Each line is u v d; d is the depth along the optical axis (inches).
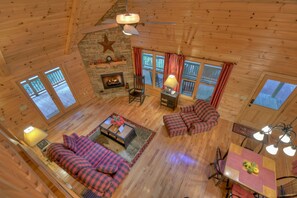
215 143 158.4
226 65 152.9
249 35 129.8
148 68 228.7
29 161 66.8
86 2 135.1
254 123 171.8
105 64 204.8
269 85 152.5
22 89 154.3
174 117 174.4
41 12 117.1
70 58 188.2
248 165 105.6
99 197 115.4
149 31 180.7
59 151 112.8
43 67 165.3
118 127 156.0
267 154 147.6
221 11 130.2
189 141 161.5
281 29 115.4
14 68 143.9
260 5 114.0
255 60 138.0
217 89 171.0
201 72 177.0
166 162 141.3
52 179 61.3
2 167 19.2
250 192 100.7
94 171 104.9
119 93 234.1
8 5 97.0
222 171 113.1
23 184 22.4
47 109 203.8
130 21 91.4
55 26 139.4
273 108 153.0
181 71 185.3
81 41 189.0
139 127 181.3
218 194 117.6
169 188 122.0
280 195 96.1
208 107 166.7
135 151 152.6
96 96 235.1
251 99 159.0
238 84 158.2
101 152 133.8
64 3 122.7
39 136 129.2
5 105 145.5
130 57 215.8
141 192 119.8
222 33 140.9
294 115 144.2
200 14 140.7
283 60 125.6
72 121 192.5
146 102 223.1
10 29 113.3
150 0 154.9
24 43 133.1
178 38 167.6
